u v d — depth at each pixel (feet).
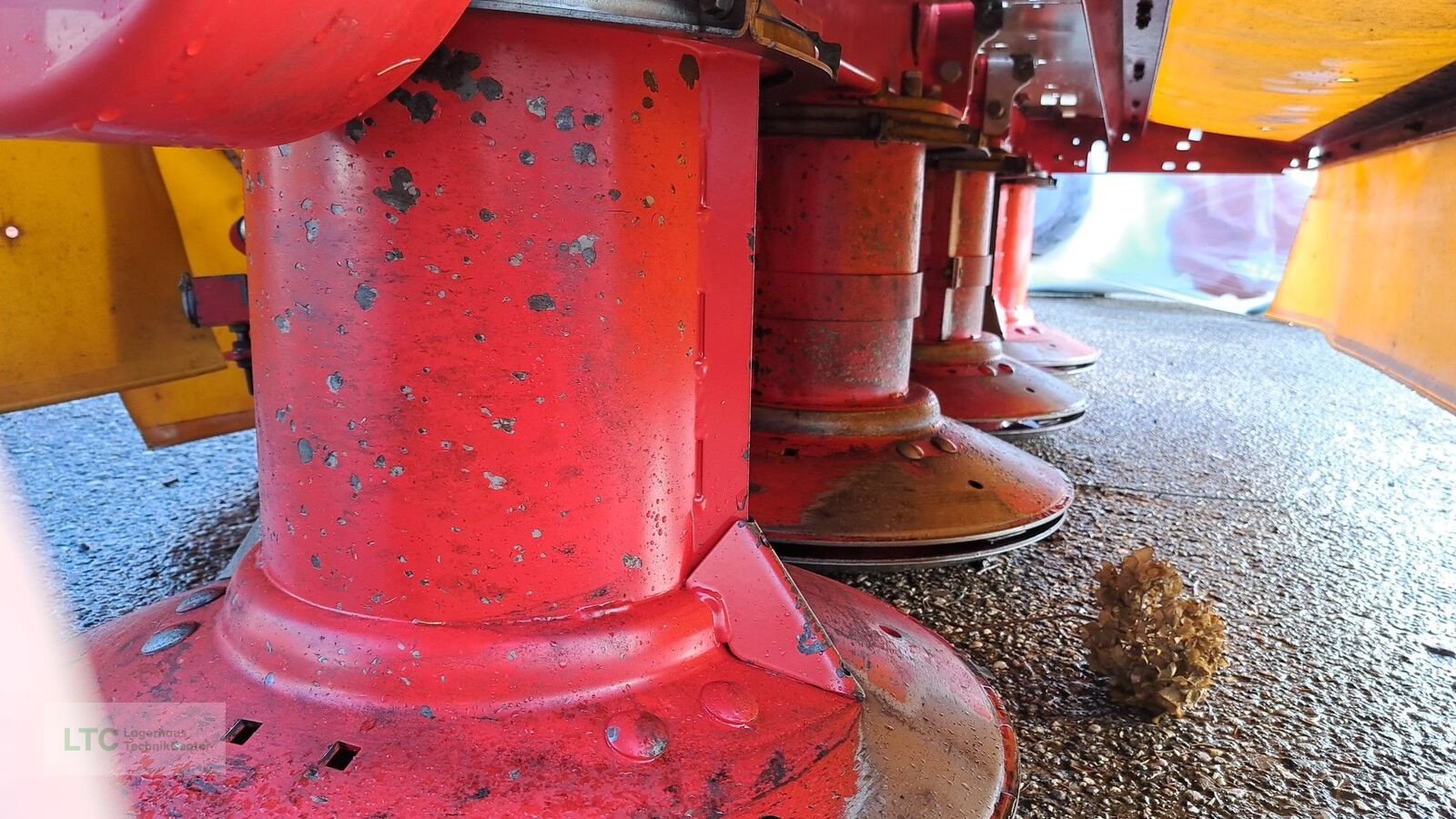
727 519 4.74
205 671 4.03
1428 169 11.18
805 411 8.95
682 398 4.32
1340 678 7.01
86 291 6.81
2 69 2.30
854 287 8.93
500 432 3.77
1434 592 8.80
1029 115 18.51
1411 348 11.22
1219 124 15.55
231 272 7.91
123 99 2.32
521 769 3.56
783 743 3.99
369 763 3.52
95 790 3.38
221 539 8.98
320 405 3.80
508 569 3.90
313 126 3.01
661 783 3.63
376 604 3.90
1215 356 23.65
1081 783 5.51
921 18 8.92
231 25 2.27
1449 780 5.69
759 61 4.55
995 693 5.71
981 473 8.91
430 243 3.60
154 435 8.97
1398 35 7.53
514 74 3.57
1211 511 11.18
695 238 4.28
